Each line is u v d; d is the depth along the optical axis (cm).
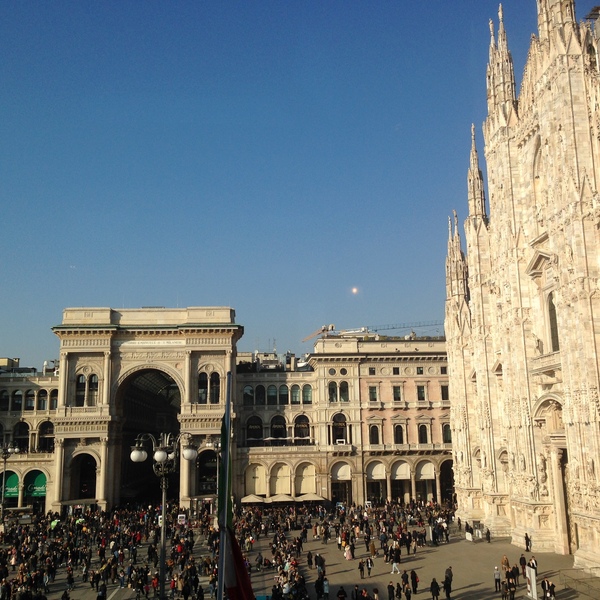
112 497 9919
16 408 10900
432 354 10656
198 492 10225
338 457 10294
